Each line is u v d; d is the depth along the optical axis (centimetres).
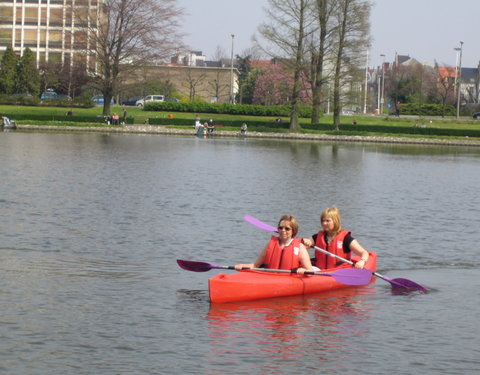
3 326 1009
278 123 7681
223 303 1148
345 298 1212
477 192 2967
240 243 1672
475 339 1014
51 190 2427
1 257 1436
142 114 8375
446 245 1739
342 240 1276
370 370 890
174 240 1673
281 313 1114
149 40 7444
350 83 7462
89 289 1220
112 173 3067
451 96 13325
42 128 7150
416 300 1213
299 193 2648
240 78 13962
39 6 12075
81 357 907
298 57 7244
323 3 7112
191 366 887
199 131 7200
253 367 889
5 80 9544
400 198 2648
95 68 7800
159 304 1147
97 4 7906
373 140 7481
